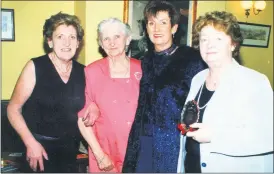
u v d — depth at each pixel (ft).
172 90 4.16
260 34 8.80
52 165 4.69
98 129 4.42
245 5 8.57
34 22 7.13
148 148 4.29
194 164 3.68
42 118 4.58
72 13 7.58
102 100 4.33
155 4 4.32
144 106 4.29
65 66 4.64
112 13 7.39
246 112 3.31
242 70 3.47
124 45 4.35
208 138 3.37
